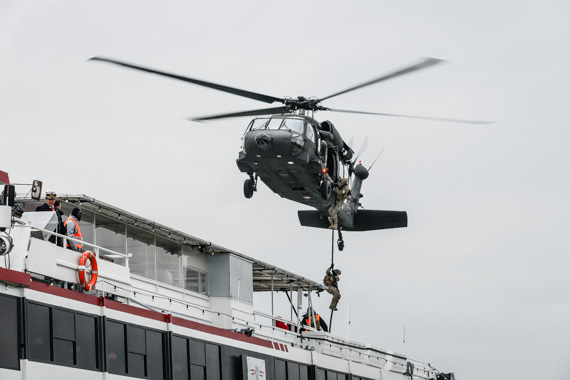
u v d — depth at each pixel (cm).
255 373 5062
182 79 5803
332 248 6825
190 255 5588
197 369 4556
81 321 3759
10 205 3562
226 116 6066
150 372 4178
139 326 4141
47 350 3556
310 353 5738
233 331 5072
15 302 3419
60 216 3916
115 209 4859
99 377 3806
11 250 3412
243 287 5812
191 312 5459
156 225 5125
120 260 5028
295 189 6197
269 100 6166
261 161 5894
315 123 6012
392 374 6881
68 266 3775
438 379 7738
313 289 6825
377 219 7294
